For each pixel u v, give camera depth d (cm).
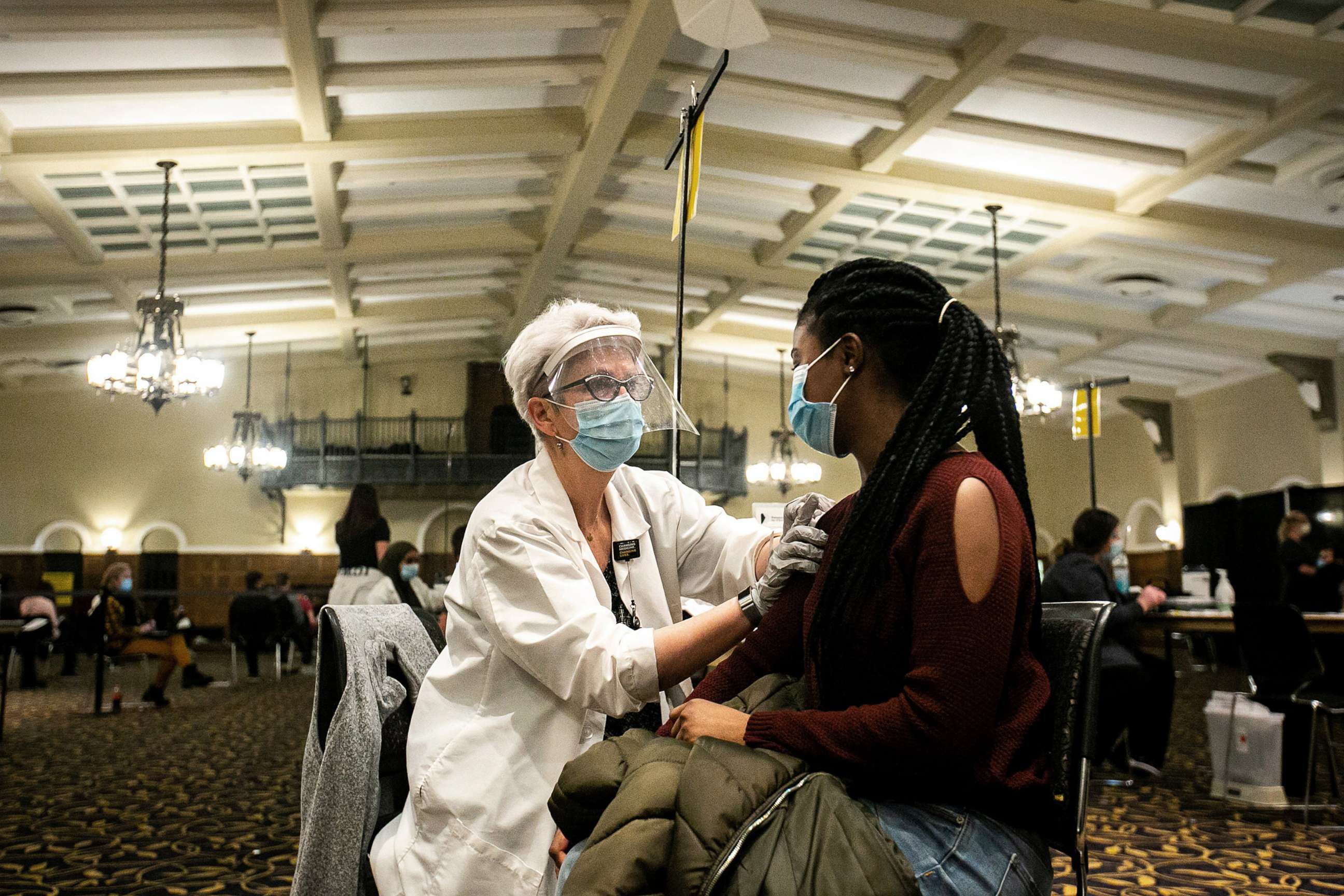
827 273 145
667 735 135
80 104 766
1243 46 625
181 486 1936
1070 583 514
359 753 180
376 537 629
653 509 194
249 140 826
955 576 118
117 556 1900
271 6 650
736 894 105
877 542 125
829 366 140
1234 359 1429
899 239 1095
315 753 186
